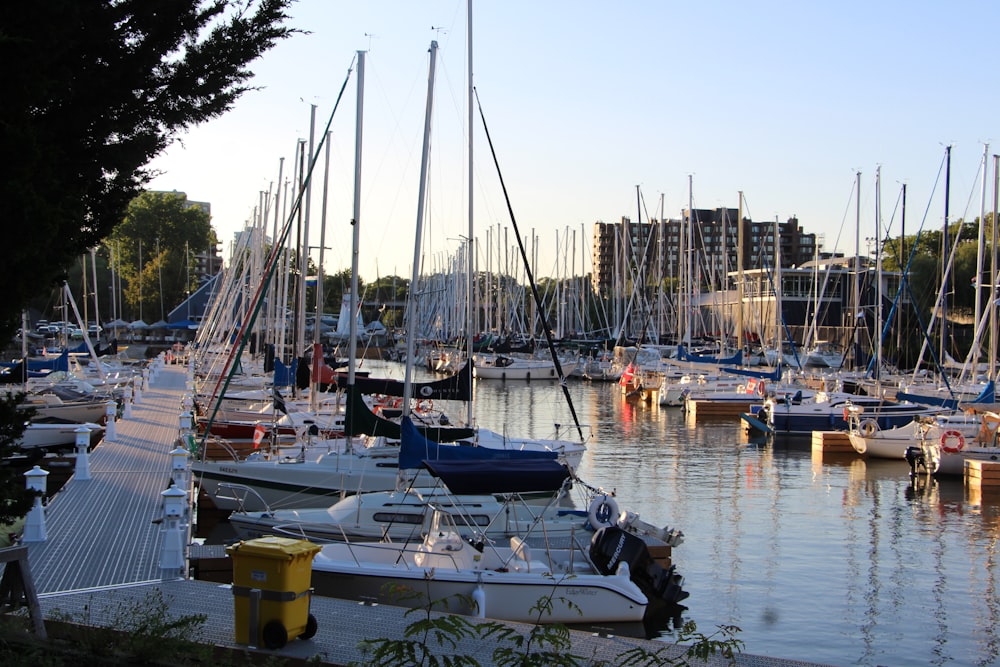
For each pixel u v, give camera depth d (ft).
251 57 33.17
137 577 46.42
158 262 374.84
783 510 86.28
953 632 53.72
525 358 269.44
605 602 50.52
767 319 276.82
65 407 115.24
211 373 154.20
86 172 31.17
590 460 116.98
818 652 50.55
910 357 219.82
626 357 249.34
